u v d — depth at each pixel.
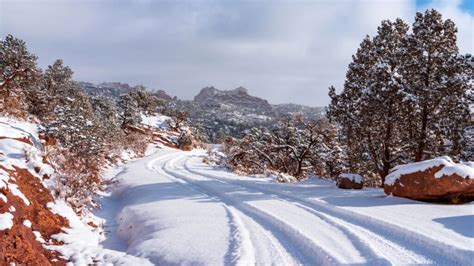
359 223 10.87
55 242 9.73
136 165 36.84
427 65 19.70
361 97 21.06
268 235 10.22
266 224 11.47
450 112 19.31
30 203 10.27
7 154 12.56
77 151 20.19
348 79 23.33
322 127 32.09
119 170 33.12
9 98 24.11
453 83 18.27
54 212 11.14
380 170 21.97
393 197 14.48
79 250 9.59
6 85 30.28
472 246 7.97
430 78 19.91
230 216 12.76
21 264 7.39
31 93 33.97
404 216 11.02
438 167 13.22
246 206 14.40
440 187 12.91
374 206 12.83
